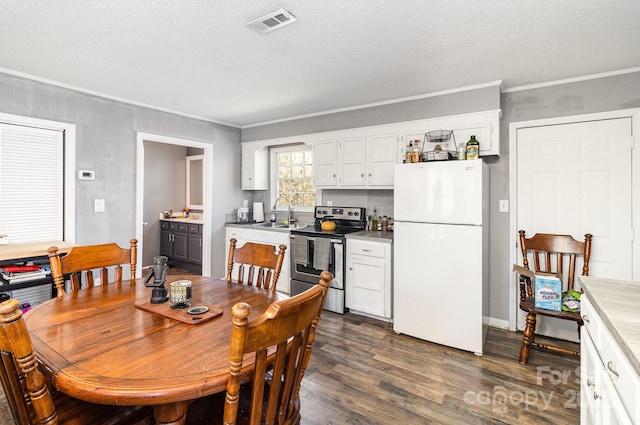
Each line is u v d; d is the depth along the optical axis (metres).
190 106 3.81
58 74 2.84
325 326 3.18
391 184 3.52
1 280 2.48
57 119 3.07
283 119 4.41
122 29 2.05
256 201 5.15
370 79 2.90
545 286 2.47
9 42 2.23
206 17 1.90
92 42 2.22
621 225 2.67
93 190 3.34
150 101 3.61
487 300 3.01
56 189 3.11
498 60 2.48
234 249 2.29
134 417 1.18
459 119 3.12
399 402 2.00
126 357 1.09
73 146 3.18
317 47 2.28
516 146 3.07
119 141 3.53
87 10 1.84
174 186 6.01
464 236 2.64
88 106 3.28
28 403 1.14
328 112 4.00
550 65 2.57
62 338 1.23
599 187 2.75
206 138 4.43
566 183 2.88
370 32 2.07
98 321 1.40
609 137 2.71
